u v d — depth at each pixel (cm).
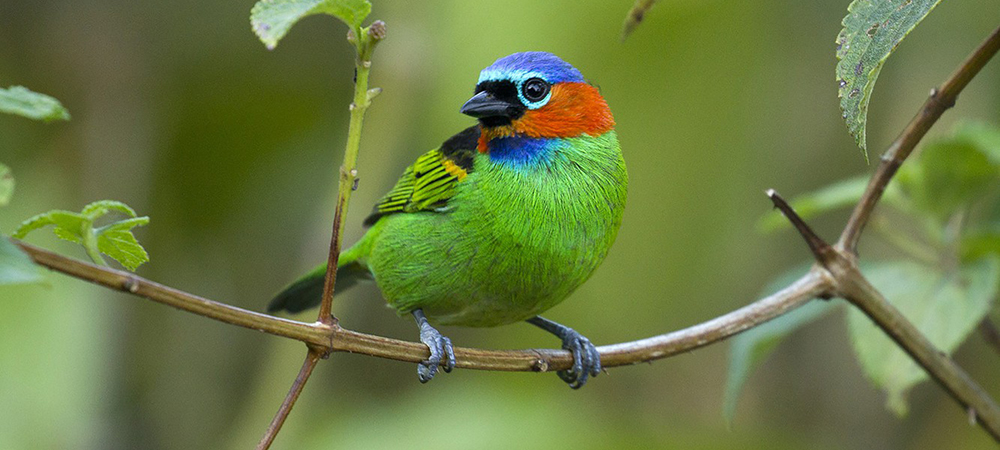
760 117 1159
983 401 642
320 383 1156
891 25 453
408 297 756
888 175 623
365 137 1141
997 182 813
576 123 719
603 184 725
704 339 608
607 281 1203
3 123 1124
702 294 1197
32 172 1128
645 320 1199
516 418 1130
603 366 589
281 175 1241
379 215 824
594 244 723
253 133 1236
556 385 1237
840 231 1288
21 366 982
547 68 719
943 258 736
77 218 407
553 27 1088
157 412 1175
